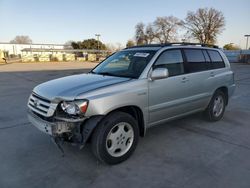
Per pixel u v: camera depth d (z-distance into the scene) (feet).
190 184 9.95
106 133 10.85
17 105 23.86
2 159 12.03
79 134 10.48
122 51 16.26
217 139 14.79
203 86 16.11
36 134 15.43
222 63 18.34
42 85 12.66
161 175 10.63
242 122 18.29
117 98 11.01
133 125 11.93
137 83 12.01
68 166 11.37
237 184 9.94
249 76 53.78
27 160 11.94
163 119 13.92
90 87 11.10
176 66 14.38
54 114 10.53
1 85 38.27
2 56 167.63
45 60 157.58
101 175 10.61
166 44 14.83
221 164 11.62
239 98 27.73
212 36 214.28
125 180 10.23
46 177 10.43
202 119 18.69
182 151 13.05
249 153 12.87
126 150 11.87
